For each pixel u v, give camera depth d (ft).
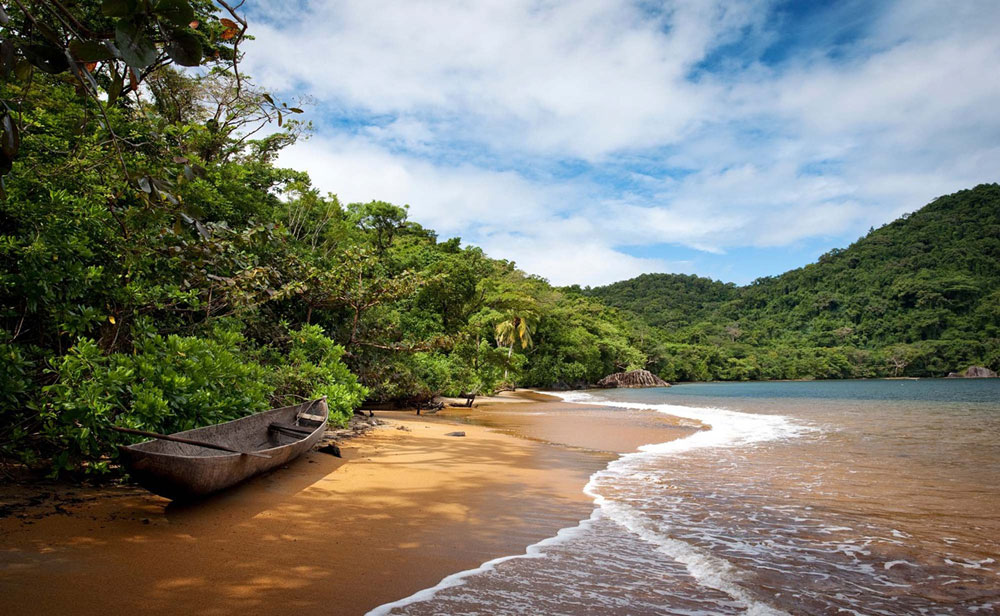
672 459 32.04
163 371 22.80
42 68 8.82
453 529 16.89
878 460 31.60
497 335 163.02
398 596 11.74
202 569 12.51
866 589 12.87
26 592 10.68
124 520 15.46
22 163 23.66
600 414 68.49
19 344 21.66
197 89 65.21
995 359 312.71
